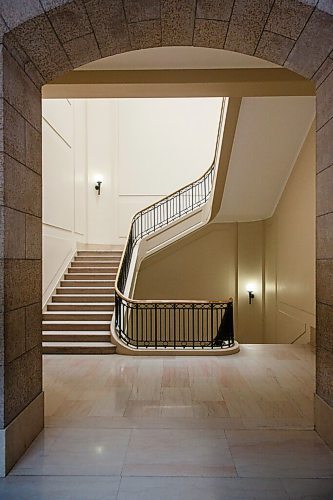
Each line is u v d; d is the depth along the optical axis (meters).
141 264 10.76
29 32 2.91
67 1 2.78
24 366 3.19
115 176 11.80
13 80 2.99
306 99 5.84
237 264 10.60
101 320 7.54
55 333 6.96
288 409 4.09
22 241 3.14
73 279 9.12
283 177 8.15
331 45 2.99
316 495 2.56
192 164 11.96
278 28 3.06
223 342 6.97
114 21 3.03
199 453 3.14
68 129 9.70
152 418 3.86
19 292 3.07
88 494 2.59
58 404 4.26
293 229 7.89
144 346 6.75
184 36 3.27
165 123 12.02
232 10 2.94
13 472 2.85
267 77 4.64
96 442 3.33
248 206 9.23
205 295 10.77
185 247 10.83
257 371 5.56
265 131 6.66
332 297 3.14
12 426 2.92
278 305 9.03
